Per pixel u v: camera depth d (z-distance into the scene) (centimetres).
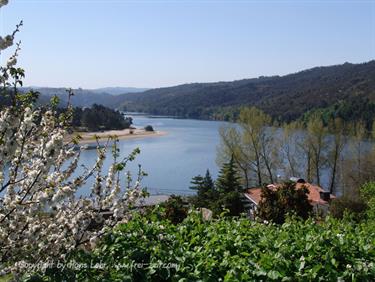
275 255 582
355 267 582
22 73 446
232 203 2689
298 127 4912
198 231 677
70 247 501
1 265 478
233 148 4497
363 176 4266
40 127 525
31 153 501
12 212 479
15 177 486
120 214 546
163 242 608
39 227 488
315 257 608
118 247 557
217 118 16525
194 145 9906
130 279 513
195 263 556
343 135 4759
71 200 534
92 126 8850
